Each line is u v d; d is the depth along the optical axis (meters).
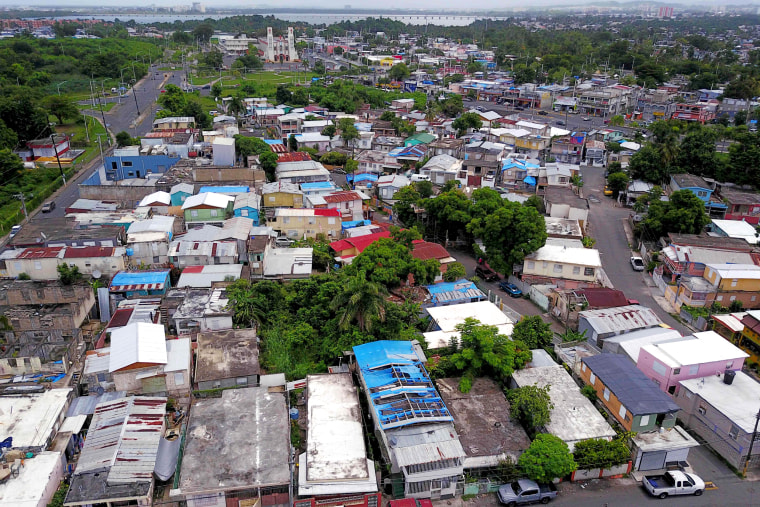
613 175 116.38
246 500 39.84
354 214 94.81
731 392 50.00
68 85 196.50
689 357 52.59
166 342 52.94
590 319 63.09
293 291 66.88
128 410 45.91
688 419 50.75
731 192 109.38
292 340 58.06
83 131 146.62
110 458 40.97
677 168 118.38
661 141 141.00
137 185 98.00
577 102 198.25
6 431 42.88
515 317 69.00
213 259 71.44
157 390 49.50
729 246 80.12
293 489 40.62
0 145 117.31
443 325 61.00
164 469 41.72
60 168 111.88
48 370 52.16
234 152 111.19
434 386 51.19
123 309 60.28
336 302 57.47
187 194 88.25
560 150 137.38
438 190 109.44
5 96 144.50
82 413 46.84
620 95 195.00
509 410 48.19
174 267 71.81
